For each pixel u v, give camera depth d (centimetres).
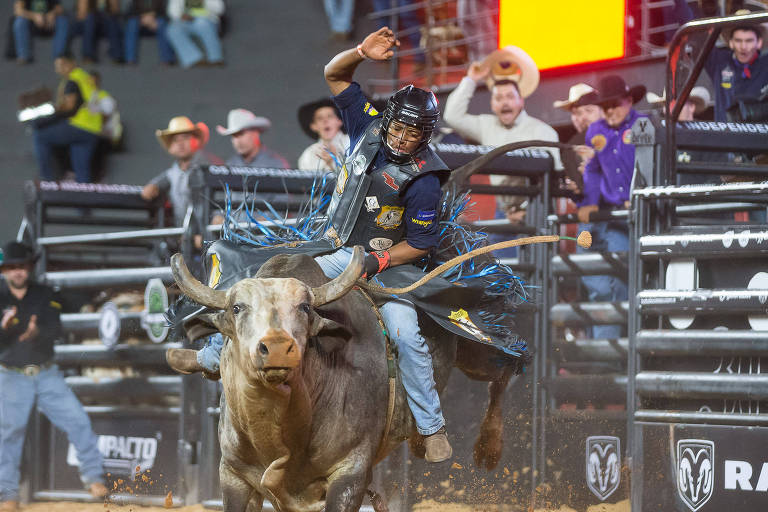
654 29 3747
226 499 1505
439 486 2505
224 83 6494
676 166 2323
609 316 2600
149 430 2750
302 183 2539
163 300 2686
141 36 6912
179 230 2605
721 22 2167
